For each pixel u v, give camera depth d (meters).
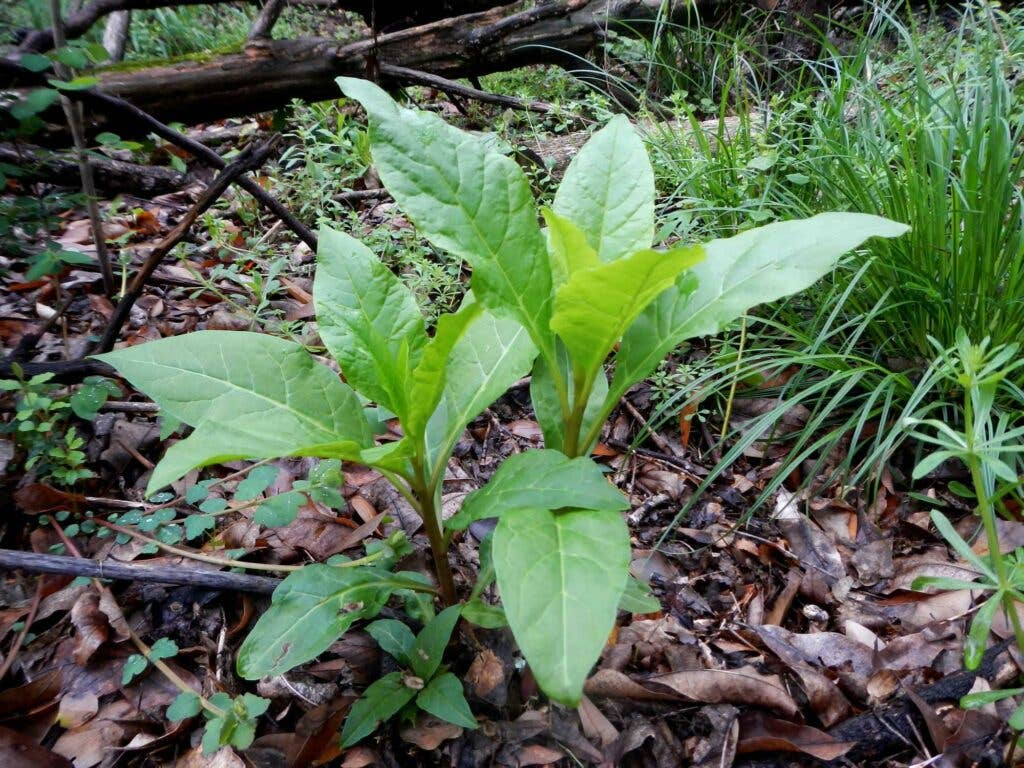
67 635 0.59
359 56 1.04
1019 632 0.47
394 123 0.47
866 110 0.96
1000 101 0.89
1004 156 0.77
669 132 1.14
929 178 0.81
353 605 0.59
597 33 1.36
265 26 1.01
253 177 1.25
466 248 0.47
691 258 0.42
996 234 0.74
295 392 0.52
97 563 0.56
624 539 0.41
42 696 0.55
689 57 1.52
